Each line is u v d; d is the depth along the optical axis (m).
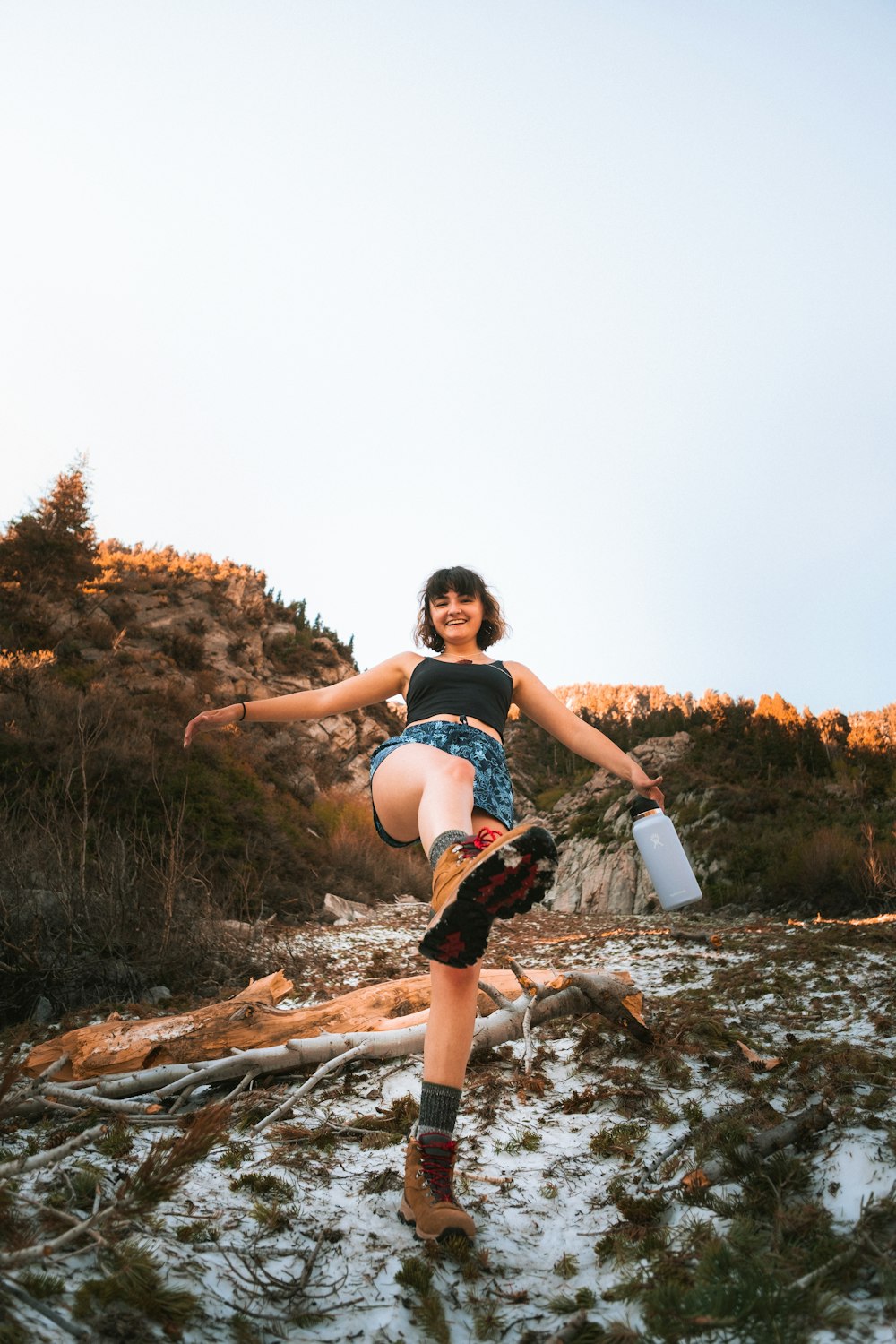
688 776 23.08
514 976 3.59
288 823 13.23
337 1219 1.95
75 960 4.72
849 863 15.08
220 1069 2.90
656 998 4.09
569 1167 2.25
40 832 6.01
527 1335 1.51
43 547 23.92
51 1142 2.37
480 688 2.43
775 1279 1.49
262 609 29.39
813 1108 2.28
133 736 11.12
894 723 38.62
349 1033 3.08
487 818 2.18
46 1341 1.32
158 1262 1.59
